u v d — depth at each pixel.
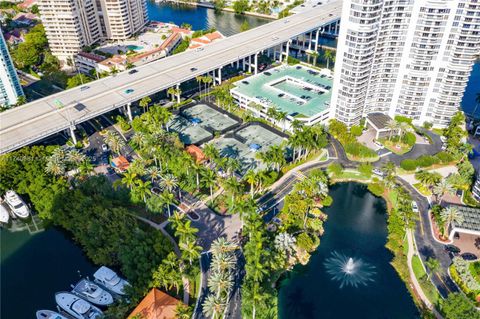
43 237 183.38
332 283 160.50
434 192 192.25
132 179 186.50
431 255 168.38
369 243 178.12
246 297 138.12
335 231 184.25
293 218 180.88
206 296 150.88
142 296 146.75
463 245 172.38
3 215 191.62
